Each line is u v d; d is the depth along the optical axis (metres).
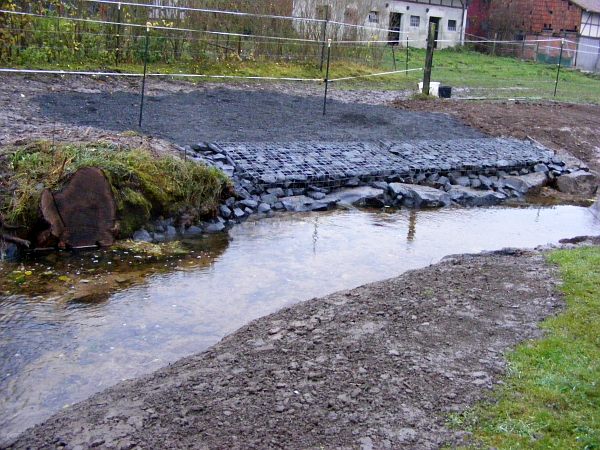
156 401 4.43
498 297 6.25
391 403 4.34
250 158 10.81
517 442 3.90
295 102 15.50
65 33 15.43
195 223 9.03
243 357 5.11
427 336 5.37
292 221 9.59
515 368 4.81
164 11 17.44
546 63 33.66
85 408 4.48
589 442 3.89
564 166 13.53
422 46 35.56
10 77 13.66
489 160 12.83
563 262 7.28
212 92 15.41
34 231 7.89
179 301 6.63
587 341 5.31
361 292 6.57
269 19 19.34
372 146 12.50
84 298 6.59
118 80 15.08
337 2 21.39
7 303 6.38
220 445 3.88
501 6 37.47
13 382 5.00
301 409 4.28
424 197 10.99
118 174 8.46
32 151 8.65
